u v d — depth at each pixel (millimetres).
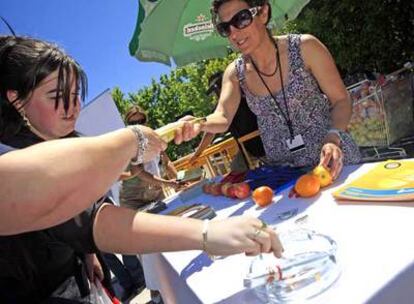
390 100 4430
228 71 2221
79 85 1141
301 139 1986
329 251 896
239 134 2891
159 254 1431
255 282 886
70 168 669
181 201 2023
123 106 25562
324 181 1410
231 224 843
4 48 996
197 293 959
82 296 1100
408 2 5641
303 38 1901
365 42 5938
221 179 1986
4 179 622
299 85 1925
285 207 1370
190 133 1681
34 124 1049
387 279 767
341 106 1914
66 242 917
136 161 886
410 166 1327
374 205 1123
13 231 656
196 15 2898
